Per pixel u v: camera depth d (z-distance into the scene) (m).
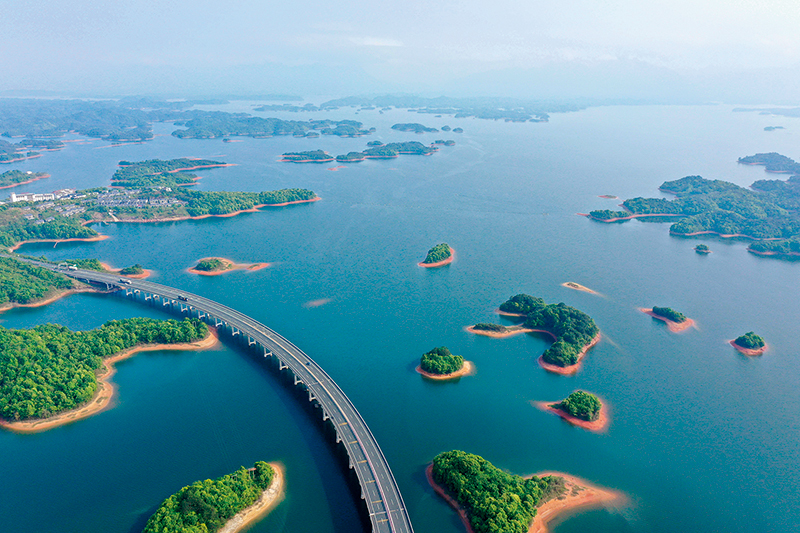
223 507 181.00
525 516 182.25
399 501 189.38
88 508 191.75
